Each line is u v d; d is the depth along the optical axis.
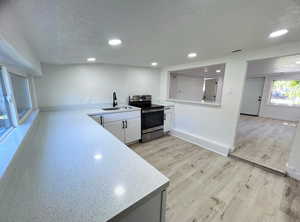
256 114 6.33
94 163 0.80
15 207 0.50
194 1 0.81
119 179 0.66
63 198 0.54
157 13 0.93
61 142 1.12
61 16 0.91
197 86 5.50
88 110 2.68
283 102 5.63
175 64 3.27
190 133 3.35
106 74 3.06
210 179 1.94
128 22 1.05
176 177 1.98
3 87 1.17
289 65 3.47
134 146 3.04
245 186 1.80
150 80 3.82
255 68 3.96
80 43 1.47
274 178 1.96
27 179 0.66
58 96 2.57
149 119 3.26
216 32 1.32
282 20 1.08
